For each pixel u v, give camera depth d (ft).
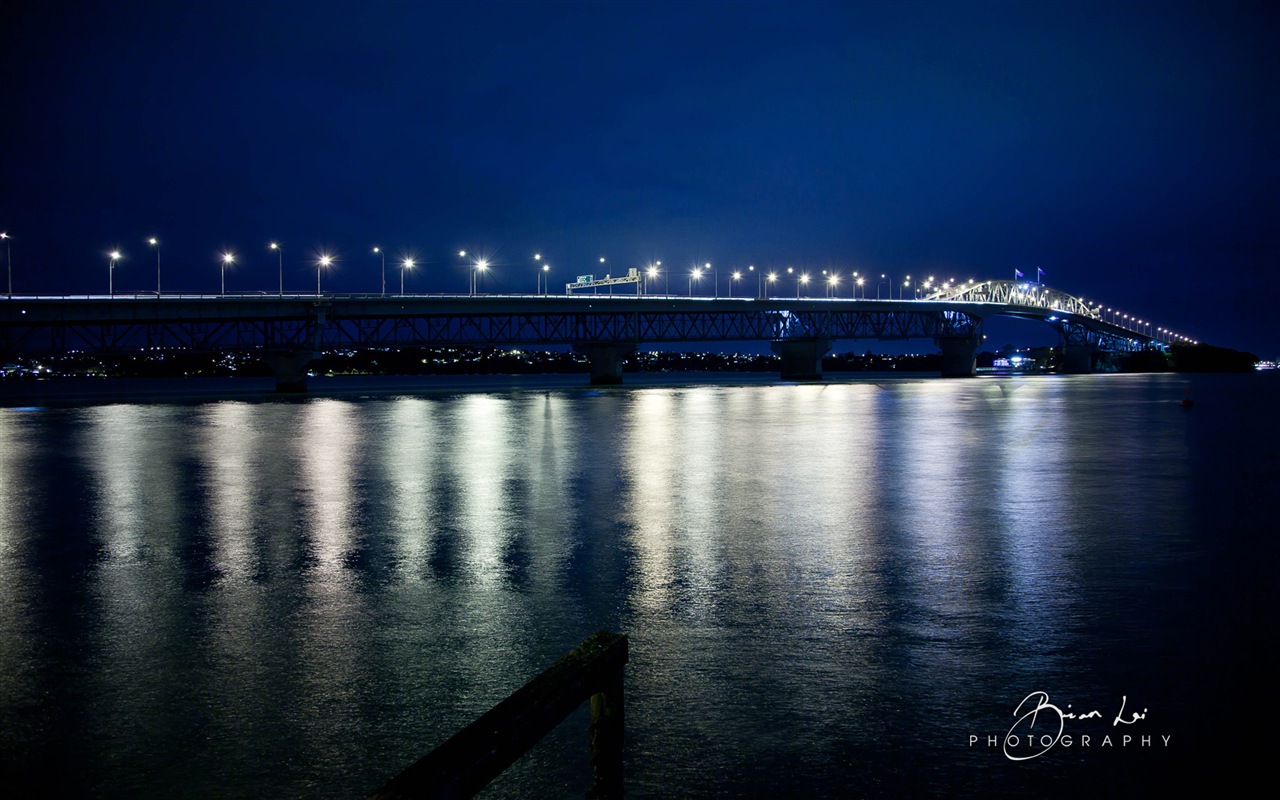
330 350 452.35
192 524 70.28
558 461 120.16
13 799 25.04
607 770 14.07
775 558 55.42
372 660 36.06
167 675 34.55
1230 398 335.47
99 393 489.26
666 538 62.54
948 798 24.48
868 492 86.94
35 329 354.74
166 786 25.76
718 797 24.50
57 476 107.45
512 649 37.29
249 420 233.14
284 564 54.75
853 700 31.30
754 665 34.91
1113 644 37.27
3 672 35.09
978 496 83.82
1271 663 34.78
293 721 30.01
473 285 474.49
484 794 24.40
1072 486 90.99
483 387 580.30
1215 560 54.19
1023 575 50.29
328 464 118.93
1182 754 27.02
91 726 29.81
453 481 98.43
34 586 49.49
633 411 261.44
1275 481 94.58
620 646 14.24
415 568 53.21
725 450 134.92
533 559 55.62
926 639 38.17
